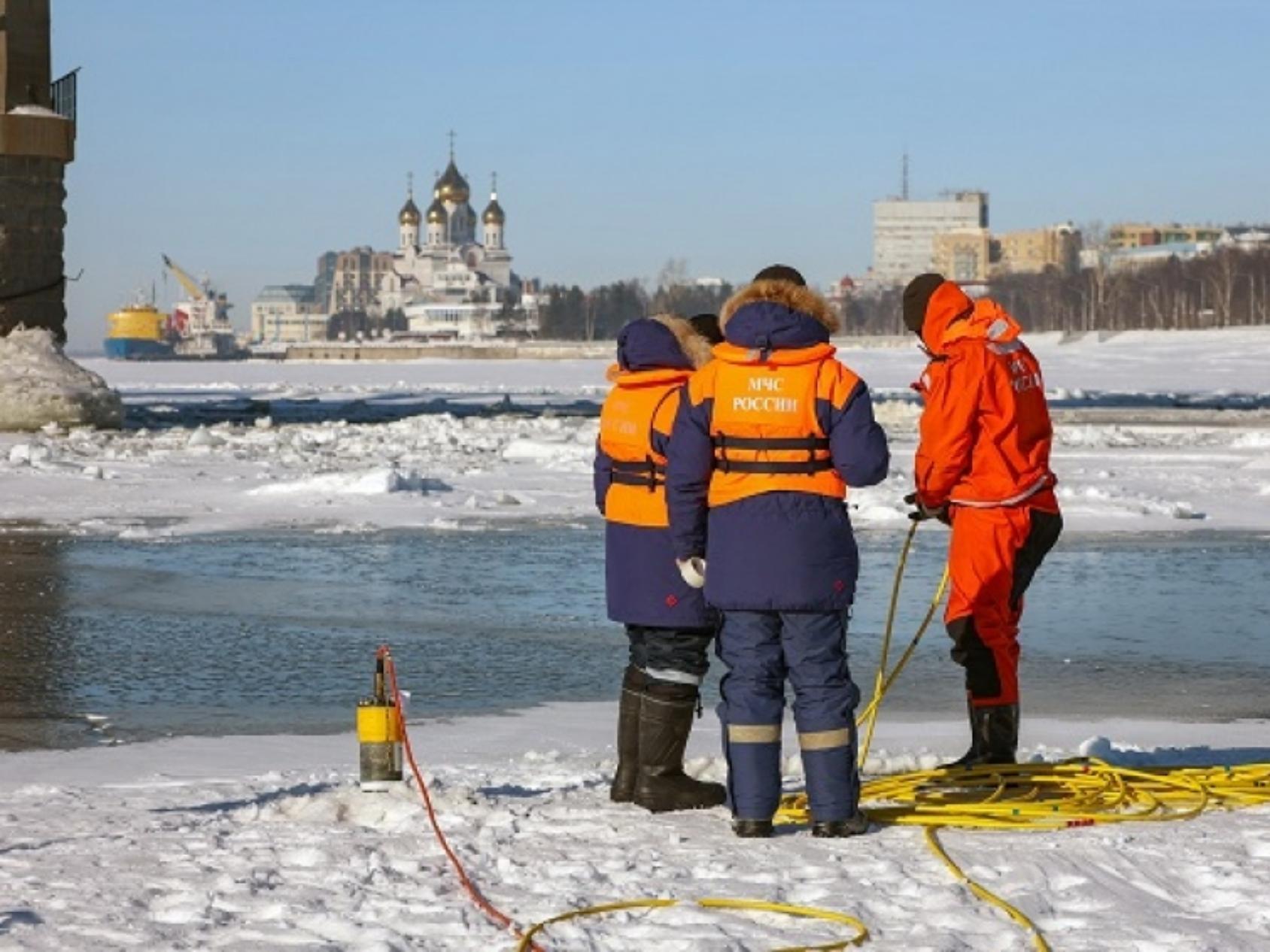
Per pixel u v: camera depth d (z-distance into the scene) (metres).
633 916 5.74
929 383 8.11
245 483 28.48
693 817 7.32
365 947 5.39
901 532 22.12
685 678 7.52
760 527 6.95
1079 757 8.42
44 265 42.78
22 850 6.68
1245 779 7.89
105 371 169.62
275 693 11.98
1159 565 19.19
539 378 116.00
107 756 9.68
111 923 5.65
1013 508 8.15
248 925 5.65
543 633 14.64
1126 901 5.86
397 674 12.69
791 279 7.14
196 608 16.00
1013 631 8.29
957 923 5.63
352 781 8.41
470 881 6.16
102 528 22.72
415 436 39.41
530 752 9.60
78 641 14.16
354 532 22.36
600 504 7.80
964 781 7.98
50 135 42.47
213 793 8.20
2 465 30.53
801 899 5.93
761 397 6.98
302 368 171.88
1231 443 38.50
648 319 7.74
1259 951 5.31
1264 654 13.63
